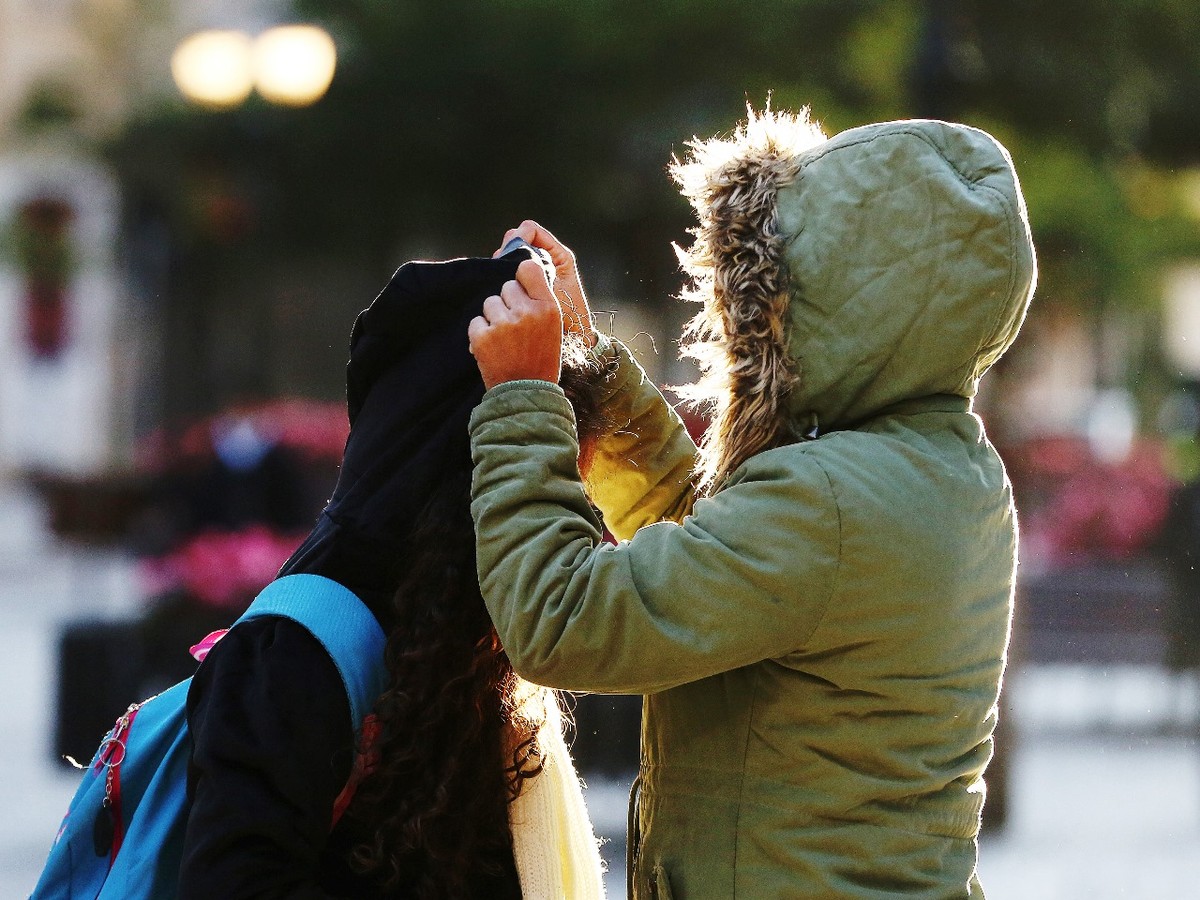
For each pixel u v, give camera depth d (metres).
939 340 7.81
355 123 41.59
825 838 7.81
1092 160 39.69
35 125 57.78
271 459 35.84
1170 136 41.16
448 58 40.06
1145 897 22.12
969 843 8.27
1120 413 72.19
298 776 7.43
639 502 9.48
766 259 7.89
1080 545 41.41
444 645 7.78
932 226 7.77
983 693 8.13
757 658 7.64
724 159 8.31
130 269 74.06
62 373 85.94
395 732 7.70
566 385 8.44
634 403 9.30
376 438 8.04
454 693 7.81
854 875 7.81
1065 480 44.44
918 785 7.89
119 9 63.88
